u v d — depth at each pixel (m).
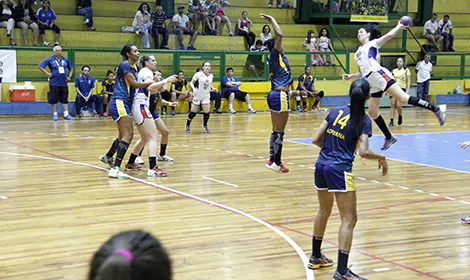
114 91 8.67
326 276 4.78
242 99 19.95
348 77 9.30
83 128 14.82
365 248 5.54
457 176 9.23
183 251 5.38
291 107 21.00
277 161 8.39
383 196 7.80
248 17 23.09
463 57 23.77
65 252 5.32
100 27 20.58
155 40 20.19
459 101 23.62
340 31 22.80
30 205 7.08
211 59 20.08
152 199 7.48
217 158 10.66
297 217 6.68
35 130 14.30
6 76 17.31
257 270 4.89
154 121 9.83
